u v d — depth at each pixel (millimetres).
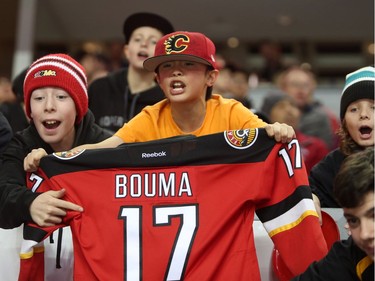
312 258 2121
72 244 2436
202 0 6805
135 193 2244
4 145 2736
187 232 2195
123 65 5965
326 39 8070
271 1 6859
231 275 2166
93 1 6816
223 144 2242
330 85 7055
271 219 2215
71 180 2250
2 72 8445
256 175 2209
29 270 2201
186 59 2445
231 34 7719
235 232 2201
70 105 2475
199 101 2533
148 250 2191
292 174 2201
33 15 6930
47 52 7199
